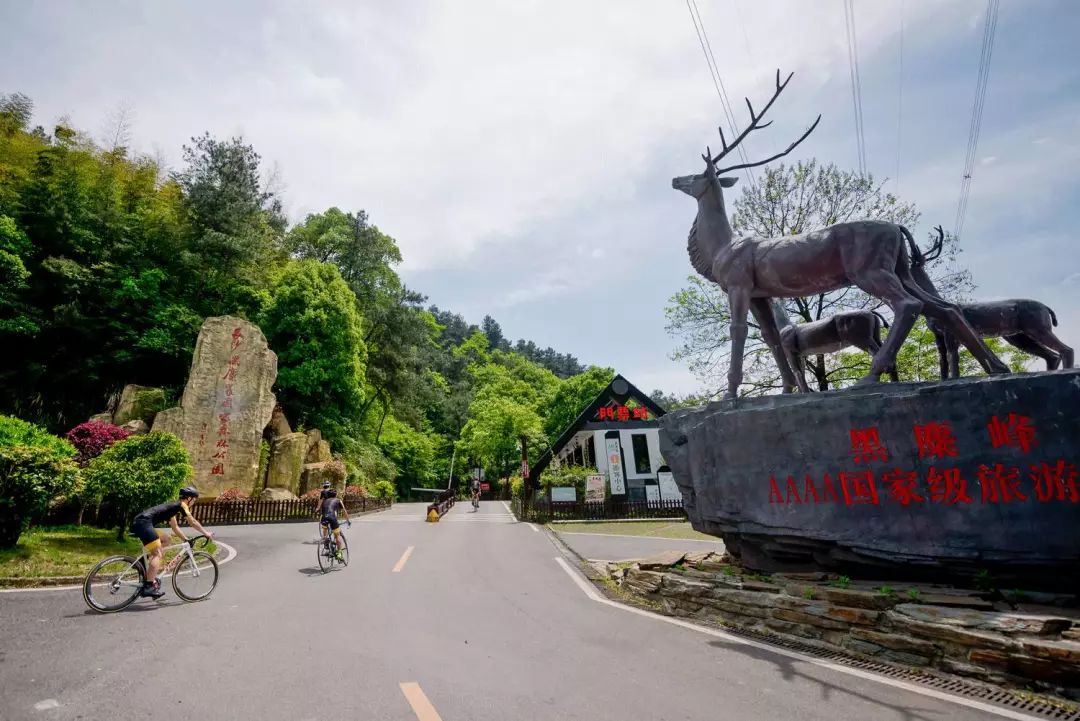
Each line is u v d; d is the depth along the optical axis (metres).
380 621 6.27
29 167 24.25
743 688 4.29
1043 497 4.92
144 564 6.98
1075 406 4.86
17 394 20.45
